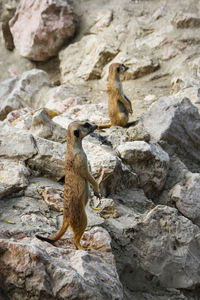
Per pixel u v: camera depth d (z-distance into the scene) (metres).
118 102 14.53
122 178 11.31
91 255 7.49
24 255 6.63
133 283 8.92
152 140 13.87
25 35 26.14
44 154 10.47
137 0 25.69
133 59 22.30
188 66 21.45
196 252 9.64
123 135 13.30
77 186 7.45
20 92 20.58
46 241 7.72
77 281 6.37
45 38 25.41
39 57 26.25
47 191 9.47
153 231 9.52
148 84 21.39
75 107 17.67
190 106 14.55
